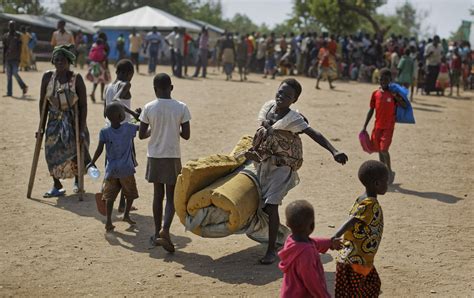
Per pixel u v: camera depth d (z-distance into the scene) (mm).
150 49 27234
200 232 6578
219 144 12523
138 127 7605
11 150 11312
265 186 6602
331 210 8531
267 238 6926
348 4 43688
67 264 6488
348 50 30641
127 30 41594
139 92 19641
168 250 6828
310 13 46188
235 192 6395
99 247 7008
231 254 6934
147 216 8141
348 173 10664
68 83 8586
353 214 4988
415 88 27141
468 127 16297
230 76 26406
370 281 5094
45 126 8953
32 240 7129
